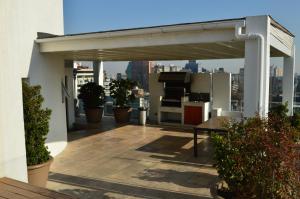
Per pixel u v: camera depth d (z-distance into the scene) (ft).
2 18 14.26
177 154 26.61
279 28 23.11
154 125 41.11
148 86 45.73
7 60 14.55
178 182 19.58
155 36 19.97
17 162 15.10
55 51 23.98
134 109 46.06
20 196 11.91
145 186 18.90
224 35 17.97
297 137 12.34
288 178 11.41
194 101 41.01
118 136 34.35
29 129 16.56
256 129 12.34
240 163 12.29
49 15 25.40
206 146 29.45
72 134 35.53
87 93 42.78
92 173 21.52
